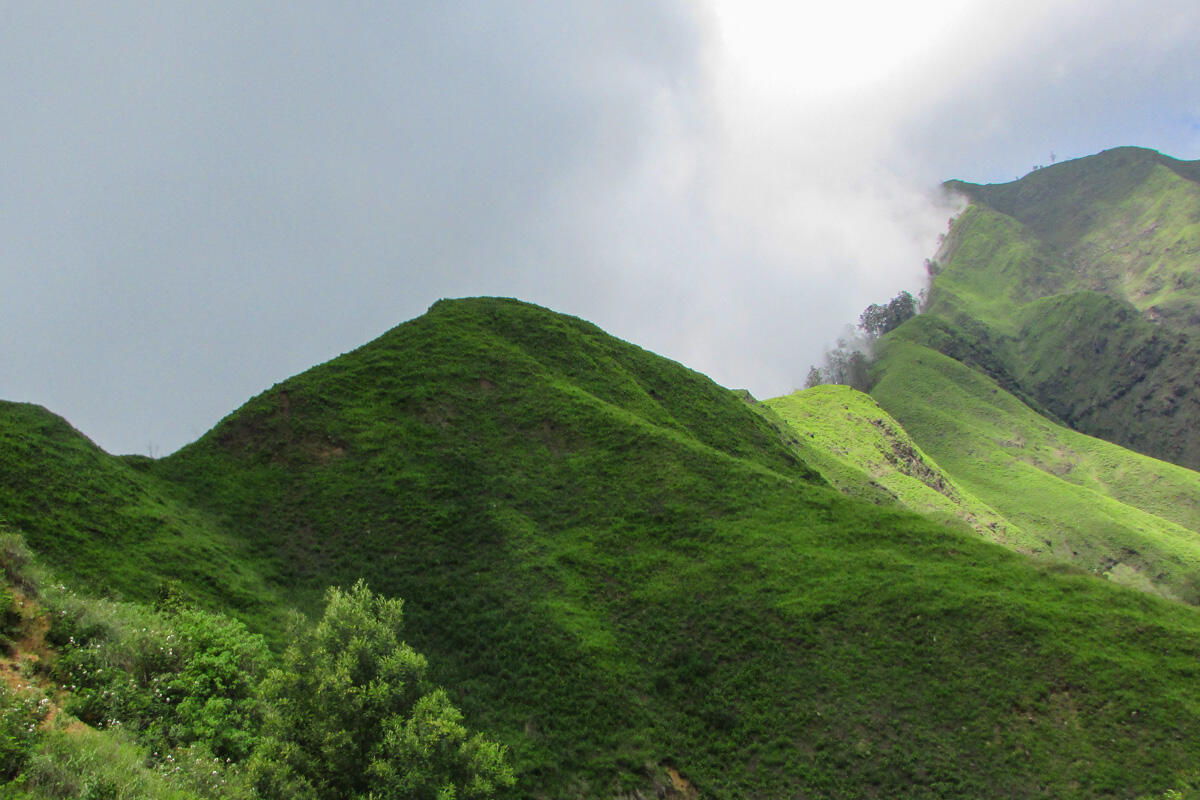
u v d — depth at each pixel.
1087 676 40.34
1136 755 36.41
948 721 39.31
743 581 50.25
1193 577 153.00
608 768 37.81
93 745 18.84
